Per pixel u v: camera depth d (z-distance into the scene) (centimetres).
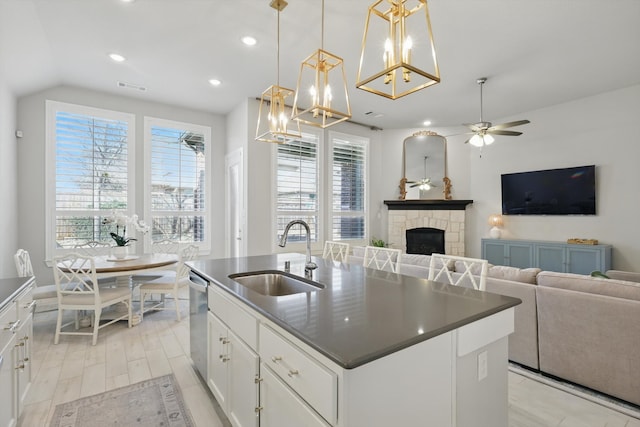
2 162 335
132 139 464
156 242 479
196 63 362
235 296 164
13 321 174
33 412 200
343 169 594
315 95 202
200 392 223
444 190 627
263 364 141
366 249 340
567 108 501
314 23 286
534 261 508
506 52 340
